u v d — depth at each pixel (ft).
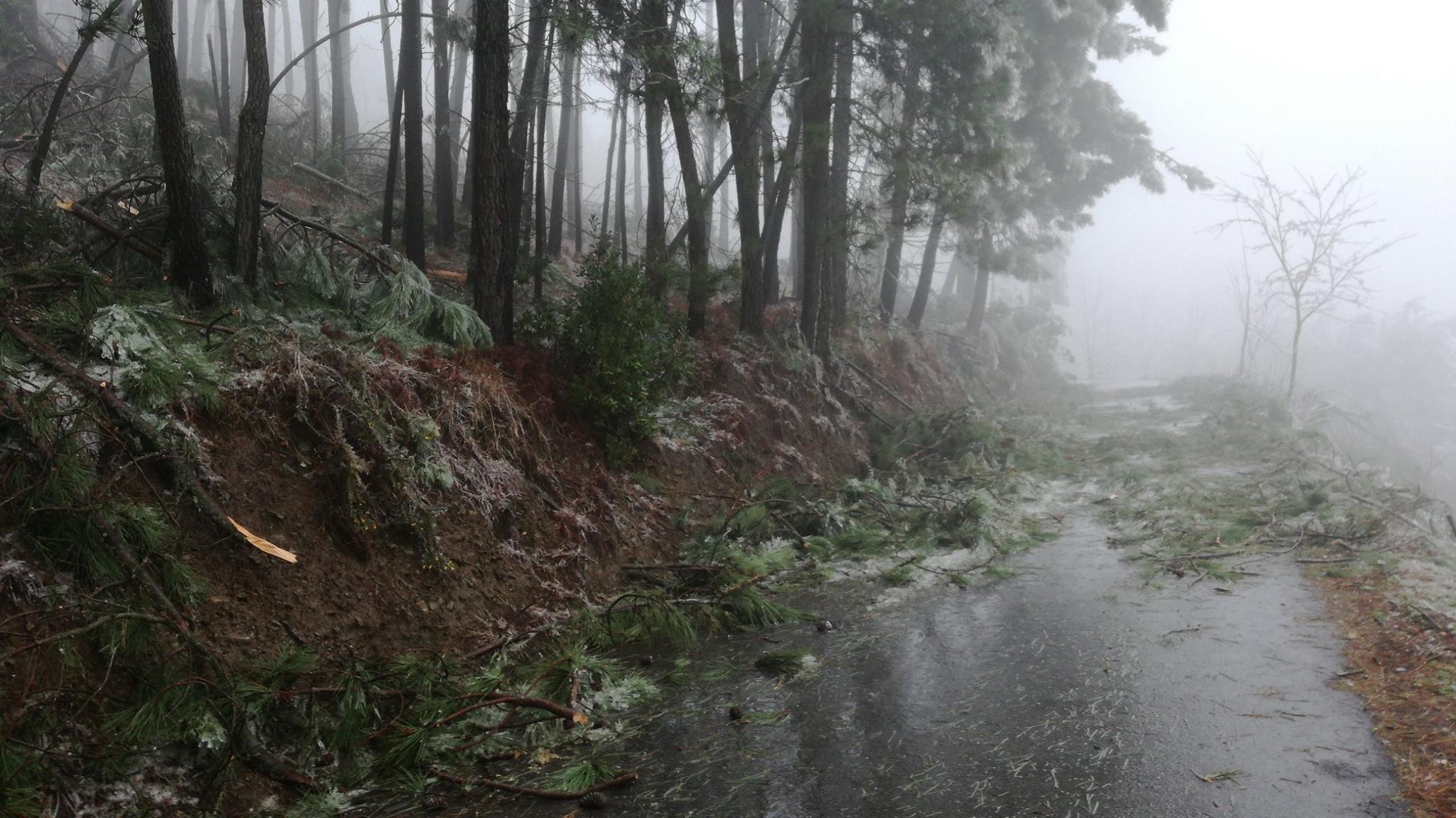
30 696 11.59
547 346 29.94
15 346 15.49
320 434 18.86
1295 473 38.91
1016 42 51.62
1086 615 21.97
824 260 47.50
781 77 39.86
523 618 20.13
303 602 16.29
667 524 28.25
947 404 66.13
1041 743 14.66
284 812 12.84
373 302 27.35
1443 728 14.15
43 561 13.03
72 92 36.27
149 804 11.75
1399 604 20.48
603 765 14.02
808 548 29.09
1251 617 21.02
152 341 16.90
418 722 14.96
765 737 15.51
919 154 43.16
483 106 27.25
